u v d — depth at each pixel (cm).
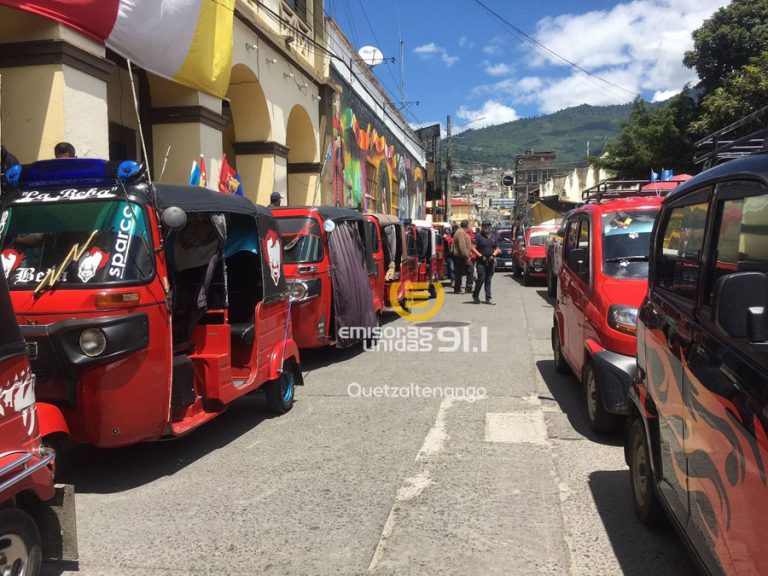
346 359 961
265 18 1477
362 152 2403
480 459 530
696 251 338
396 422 639
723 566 261
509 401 705
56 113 770
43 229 471
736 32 2109
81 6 785
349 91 2188
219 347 574
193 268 580
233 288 652
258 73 1397
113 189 477
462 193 11756
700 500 292
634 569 357
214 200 568
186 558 374
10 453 307
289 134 1814
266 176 1477
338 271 930
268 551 381
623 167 2597
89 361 432
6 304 313
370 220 1166
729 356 268
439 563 364
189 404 531
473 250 1575
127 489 480
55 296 440
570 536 397
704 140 416
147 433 471
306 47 1788
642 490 411
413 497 456
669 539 392
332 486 479
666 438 352
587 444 564
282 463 530
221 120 1193
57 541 340
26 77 770
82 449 573
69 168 487
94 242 459
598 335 569
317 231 909
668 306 368
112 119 1145
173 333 566
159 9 930
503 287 2005
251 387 610
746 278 234
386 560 368
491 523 414
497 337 1104
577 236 749
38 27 764
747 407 241
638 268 605
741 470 244
